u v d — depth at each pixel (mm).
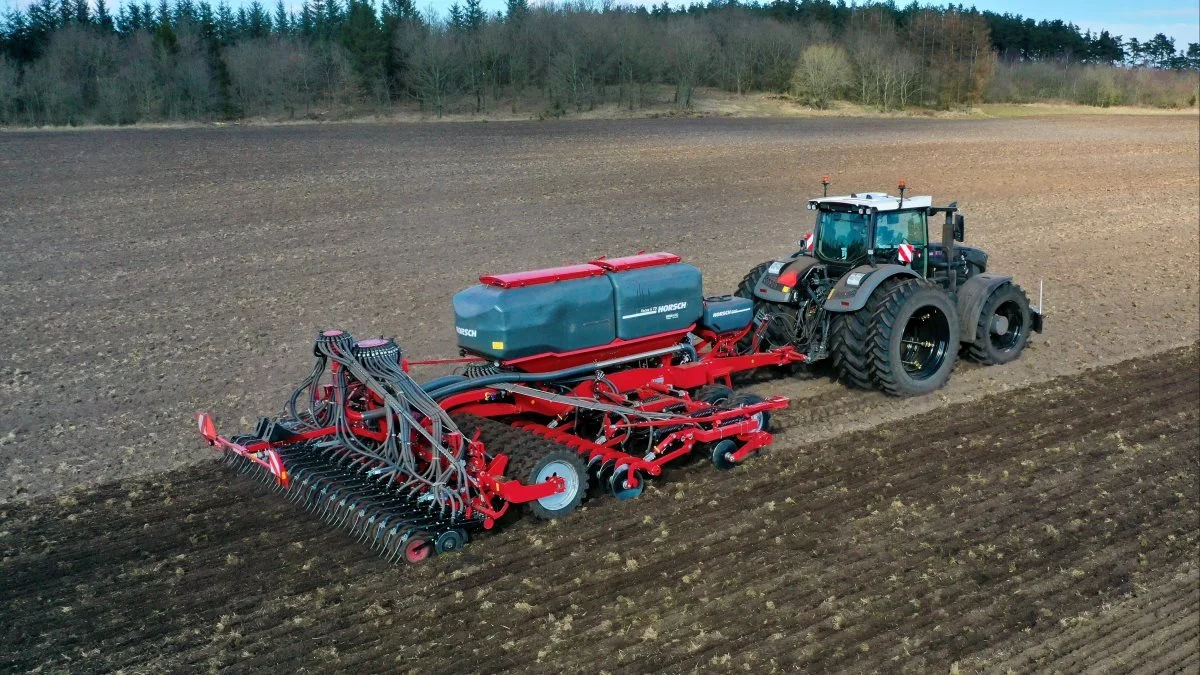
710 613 5668
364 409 7500
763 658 5234
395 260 16672
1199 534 6703
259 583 6070
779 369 10500
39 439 8633
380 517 6434
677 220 20656
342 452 7273
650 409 7609
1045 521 6891
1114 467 7859
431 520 6445
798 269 9906
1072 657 5297
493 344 7258
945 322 9727
